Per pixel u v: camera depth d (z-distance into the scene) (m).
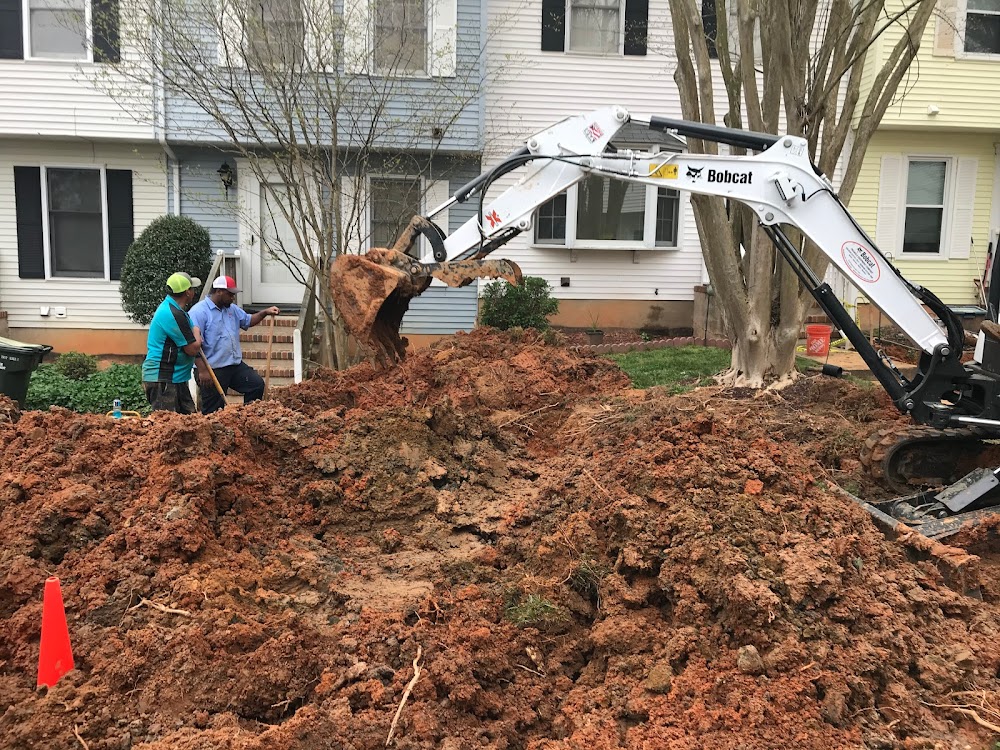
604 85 14.69
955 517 5.33
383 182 13.78
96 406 11.23
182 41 11.72
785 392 9.18
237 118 12.86
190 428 4.98
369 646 3.83
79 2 13.14
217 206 13.14
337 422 5.80
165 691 3.38
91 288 14.32
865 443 6.60
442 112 13.20
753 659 3.54
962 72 14.75
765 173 5.99
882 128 15.10
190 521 4.33
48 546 4.28
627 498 4.71
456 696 3.52
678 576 4.09
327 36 11.33
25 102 13.20
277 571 4.44
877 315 14.52
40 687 3.32
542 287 14.31
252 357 11.84
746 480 4.78
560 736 3.52
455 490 5.59
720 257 9.41
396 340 7.68
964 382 5.92
